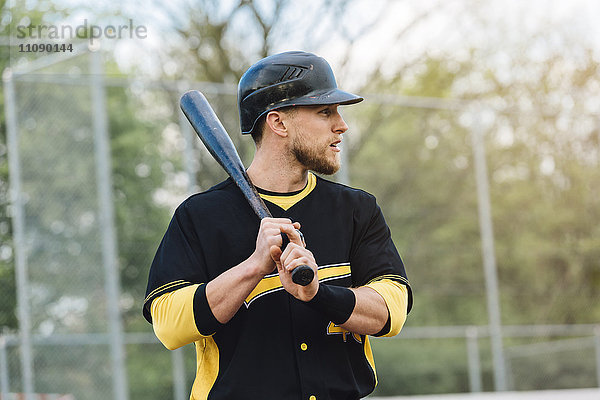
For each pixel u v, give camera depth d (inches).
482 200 534.6
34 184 424.5
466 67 810.2
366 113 538.3
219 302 99.8
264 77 109.6
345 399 106.3
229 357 105.0
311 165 109.1
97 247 426.0
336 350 106.3
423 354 516.4
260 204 105.1
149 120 495.5
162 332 103.6
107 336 421.4
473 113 539.8
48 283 422.0
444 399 427.2
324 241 108.5
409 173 533.0
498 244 596.1
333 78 110.9
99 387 418.3
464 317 557.6
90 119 433.1
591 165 605.3
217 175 506.3
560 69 833.5
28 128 426.3
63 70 435.8
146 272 480.4
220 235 106.8
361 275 111.4
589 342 554.6
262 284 105.3
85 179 429.4
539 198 600.7
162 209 490.3
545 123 594.6
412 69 791.7
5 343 414.0
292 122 108.8
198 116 115.9
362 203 112.7
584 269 618.5
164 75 743.7
